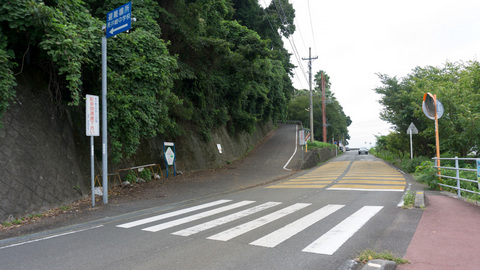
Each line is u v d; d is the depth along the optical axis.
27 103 9.24
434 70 18.09
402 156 22.98
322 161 31.06
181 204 9.66
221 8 19.88
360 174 16.47
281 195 10.53
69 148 10.64
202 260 4.38
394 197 9.14
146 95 11.21
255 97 28.34
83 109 12.17
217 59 19.61
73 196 9.81
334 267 3.97
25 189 8.09
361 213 7.09
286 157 25.86
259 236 5.52
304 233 5.59
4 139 8.05
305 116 59.81
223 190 12.30
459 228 5.46
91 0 12.33
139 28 11.81
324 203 8.62
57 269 4.23
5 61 7.52
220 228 6.22
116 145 10.73
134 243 5.39
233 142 27.09
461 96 13.70
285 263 4.15
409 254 4.27
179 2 15.70
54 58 8.03
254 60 19.44
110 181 12.45
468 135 13.22
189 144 19.53
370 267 3.66
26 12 7.56
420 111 15.53
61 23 8.28
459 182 9.07
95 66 10.90
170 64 12.14
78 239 5.84
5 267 4.38
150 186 13.06
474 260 3.94
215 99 22.98
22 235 6.35
